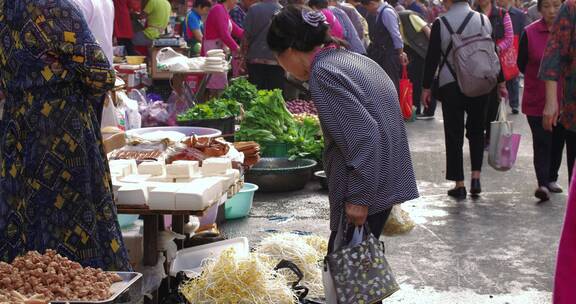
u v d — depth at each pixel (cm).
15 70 395
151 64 1172
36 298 284
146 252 447
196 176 465
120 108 695
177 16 1609
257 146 593
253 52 1144
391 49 1276
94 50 392
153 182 449
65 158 395
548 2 763
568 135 755
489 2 994
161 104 874
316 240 501
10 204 401
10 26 392
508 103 1625
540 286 548
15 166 399
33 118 393
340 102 348
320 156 904
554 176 828
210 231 567
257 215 733
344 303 358
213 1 1542
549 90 709
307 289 438
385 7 1277
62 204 396
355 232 362
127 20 1221
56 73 391
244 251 449
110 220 408
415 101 1474
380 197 358
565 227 236
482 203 786
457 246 639
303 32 362
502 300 521
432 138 1201
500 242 651
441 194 826
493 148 825
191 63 935
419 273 573
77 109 398
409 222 416
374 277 360
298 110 1086
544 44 778
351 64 358
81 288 301
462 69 762
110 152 519
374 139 345
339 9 1180
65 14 387
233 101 913
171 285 467
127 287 311
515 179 903
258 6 1131
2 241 401
